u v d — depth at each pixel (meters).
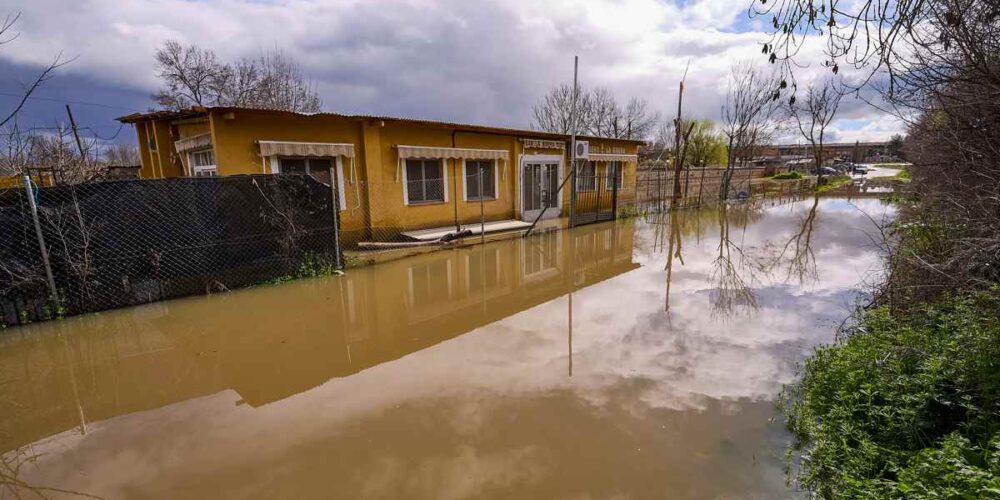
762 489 2.75
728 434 3.29
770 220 15.69
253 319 6.00
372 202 10.91
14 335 5.46
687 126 30.23
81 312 6.07
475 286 7.82
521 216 14.80
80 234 5.97
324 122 10.09
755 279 7.84
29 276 5.69
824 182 30.17
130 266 6.37
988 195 3.64
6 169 9.39
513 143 14.32
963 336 3.34
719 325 5.55
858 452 2.77
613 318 5.92
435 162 12.35
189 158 10.61
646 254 10.45
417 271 8.66
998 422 2.61
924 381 3.06
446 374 4.33
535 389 3.99
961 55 3.18
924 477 2.31
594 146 17.03
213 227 6.96
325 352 4.96
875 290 6.27
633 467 2.95
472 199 13.43
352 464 3.02
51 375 4.46
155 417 3.67
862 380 3.43
